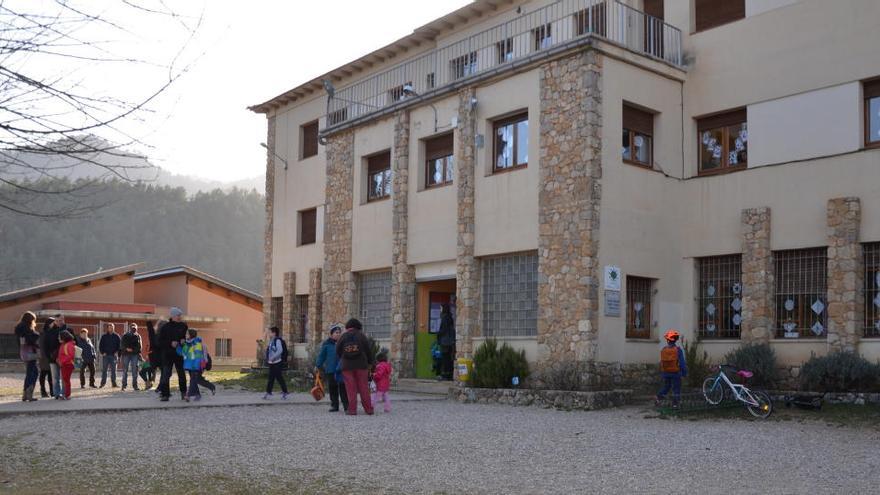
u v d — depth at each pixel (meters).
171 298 42.62
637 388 17.41
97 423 13.04
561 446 10.98
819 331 16.56
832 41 16.78
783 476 8.92
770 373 16.42
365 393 14.70
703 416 14.31
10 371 35.56
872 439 11.73
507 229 18.77
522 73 18.78
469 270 19.47
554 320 17.38
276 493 8.17
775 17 17.73
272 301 30.31
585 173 17.03
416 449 10.68
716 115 18.88
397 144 22.22
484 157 19.56
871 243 15.95
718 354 18.08
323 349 15.38
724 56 18.56
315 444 11.04
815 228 16.67
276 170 30.94
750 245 17.56
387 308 22.83
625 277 17.53
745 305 17.50
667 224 18.61
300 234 29.41
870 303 15.88
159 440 11.35
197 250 88.88
